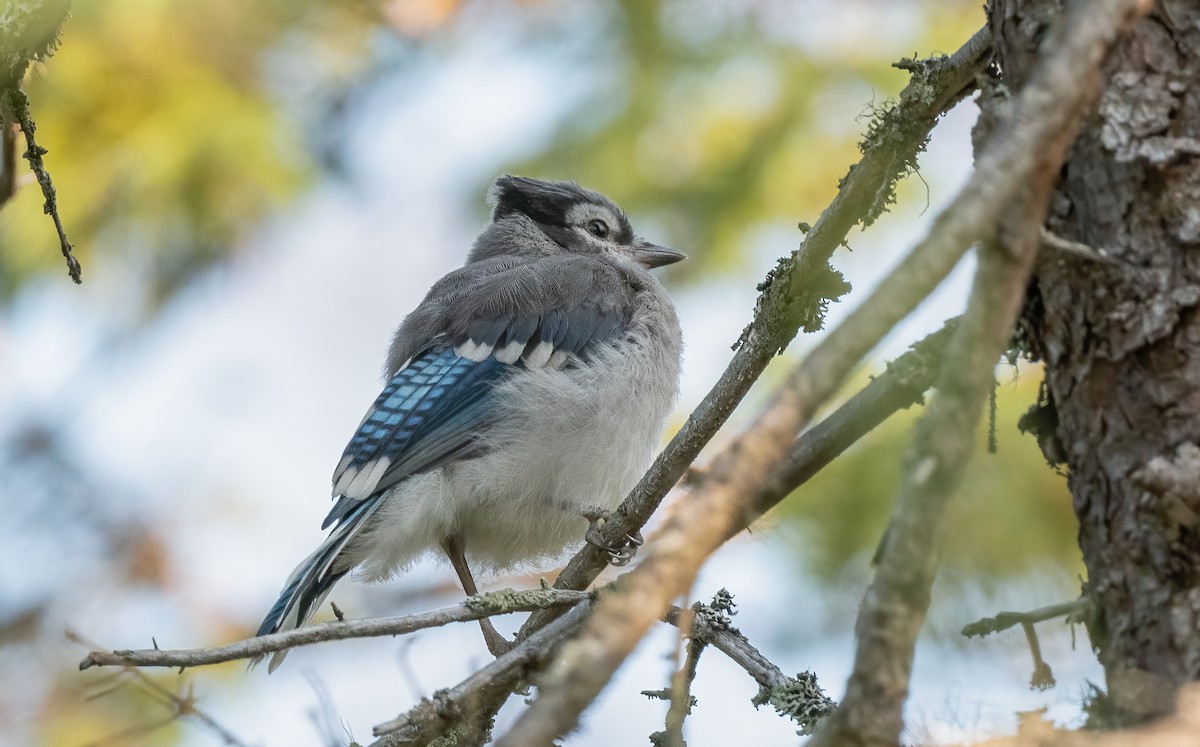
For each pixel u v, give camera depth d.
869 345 4.25
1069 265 5.02
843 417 6.14
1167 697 4.65
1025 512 9.80
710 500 4.41
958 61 6.73
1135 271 4.89
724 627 7.20
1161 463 4.77
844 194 7.04
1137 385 4.90
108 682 6.57
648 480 7.89
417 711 6.20
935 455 4.34
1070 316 5.04
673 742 6.03
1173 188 4.89
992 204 4.18
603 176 14.08
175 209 14.55
